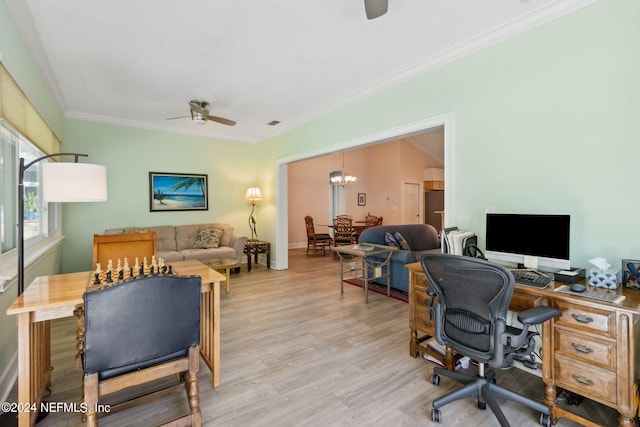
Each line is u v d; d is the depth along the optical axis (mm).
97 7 2139
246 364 2398
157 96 3926
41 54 2783
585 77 2062
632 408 1515
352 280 5004
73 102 4148
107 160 5000
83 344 1570
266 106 4309
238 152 6320
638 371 1695
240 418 1792
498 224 2348
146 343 1460
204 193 5941
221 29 2426
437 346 2463
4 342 2029
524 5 2160
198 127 5504
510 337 1581
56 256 4012
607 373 1586
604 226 1999
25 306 1518
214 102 4148
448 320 1845
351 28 2420
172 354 1577
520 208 2379
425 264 1921
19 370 1511
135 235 2758
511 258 2262
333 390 2070
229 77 3346
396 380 2191
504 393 1816
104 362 1379
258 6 2143
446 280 1811
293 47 2711
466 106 2705
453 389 2088
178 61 2969
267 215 6156
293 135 5242
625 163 1916
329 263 6477
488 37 2498
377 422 1768
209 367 2207
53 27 2373
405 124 3236
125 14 2225
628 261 1805
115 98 3990
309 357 2512
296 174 8758
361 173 9750
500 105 2482
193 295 1583
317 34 2504
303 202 8891
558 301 1773
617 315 1548
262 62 2996
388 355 2551
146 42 2617
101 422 1761
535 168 2297
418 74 3092
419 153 9461
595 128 2025
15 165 2592
